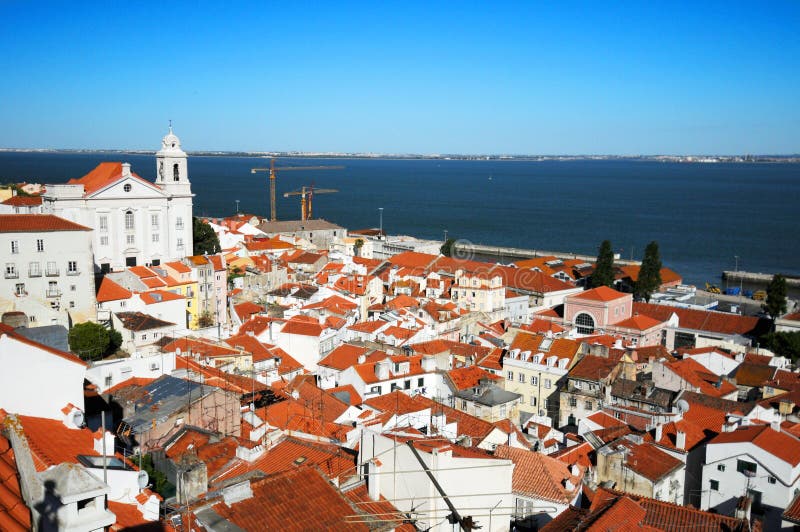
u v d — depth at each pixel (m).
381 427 73.12
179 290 155.25
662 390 106.88
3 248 123.00
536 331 144.12
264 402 84.19
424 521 50.16
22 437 33.47
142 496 37.59
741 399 114.94
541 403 119.19
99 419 66.25
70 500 28.28
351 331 137.62
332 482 47.06
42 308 117.56
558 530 54.41
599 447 80.25
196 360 106.31
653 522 57.38
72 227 129.62
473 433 80.50
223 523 39.66
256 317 143.25
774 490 71.81
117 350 127.19
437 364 121.56
